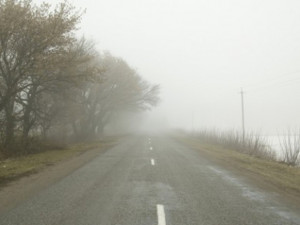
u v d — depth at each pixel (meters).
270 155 22.58
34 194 9.16
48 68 18.89
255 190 10.02
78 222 6.66
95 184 10.62
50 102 27.77
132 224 6.55
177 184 10.77
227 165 16.03
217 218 7.00
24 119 21.64
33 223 6.58
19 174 12.52
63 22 19.06
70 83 22.64
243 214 7.33
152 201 8.43
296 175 13.91
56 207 7.78
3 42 17.95
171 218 6.96
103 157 18.73
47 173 12.88
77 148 24.91
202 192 9.60
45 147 22.52
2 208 7.70
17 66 19.20
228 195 9.25
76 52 21.91
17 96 21.66
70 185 10.45
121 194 9.20
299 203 8.43
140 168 14.29
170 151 22.86
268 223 6.70
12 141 19.72
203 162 16.88
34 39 18.16
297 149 20.19
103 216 7.07
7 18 17.41
